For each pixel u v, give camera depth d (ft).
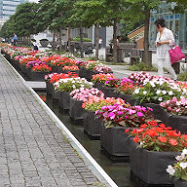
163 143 17.22
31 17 219.82
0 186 15.57
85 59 108.88
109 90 36.58
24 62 68.23
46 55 89.20
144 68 74.84
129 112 21.66
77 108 29.99
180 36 117.91
